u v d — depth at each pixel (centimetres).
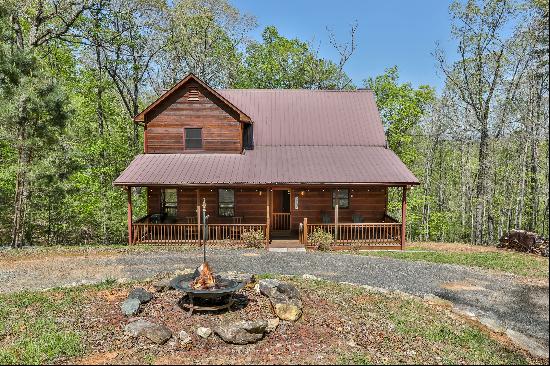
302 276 1252
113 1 2761
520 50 2495
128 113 3133
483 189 2891
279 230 2081
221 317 854
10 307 931
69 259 1490
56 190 1755
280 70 3578
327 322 845
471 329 859
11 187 2067
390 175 1841
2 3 1689
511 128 2727
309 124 2217
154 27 3023
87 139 2642
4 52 1579
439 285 1205
